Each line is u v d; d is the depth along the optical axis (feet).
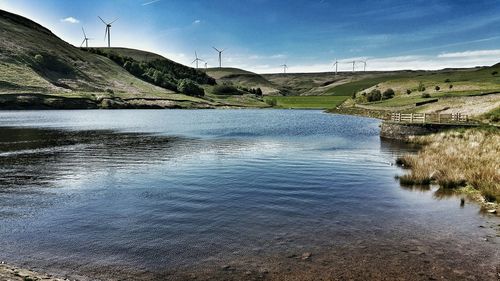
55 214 55.42
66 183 77.41
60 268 36.99
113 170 92.53
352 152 127.13
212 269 36.60
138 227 49.26
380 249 41.32
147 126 254.06
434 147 120.88
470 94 390.63
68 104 508.53
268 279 34.32
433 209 57.36
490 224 49.98
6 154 121.29
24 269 35.86
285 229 48.16
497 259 38.55
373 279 34.14
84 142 156.87
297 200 63.10
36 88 523.70
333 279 34.17
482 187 65.26
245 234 46.37
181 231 47.60
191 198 64.44
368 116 424.05
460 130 155.84
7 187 73.87
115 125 261.65
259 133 203.62
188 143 154.40
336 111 559.79
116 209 57.88
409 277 34.53
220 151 128.77
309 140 167.02
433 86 629.10
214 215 54.44
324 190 70.69
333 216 53.93
